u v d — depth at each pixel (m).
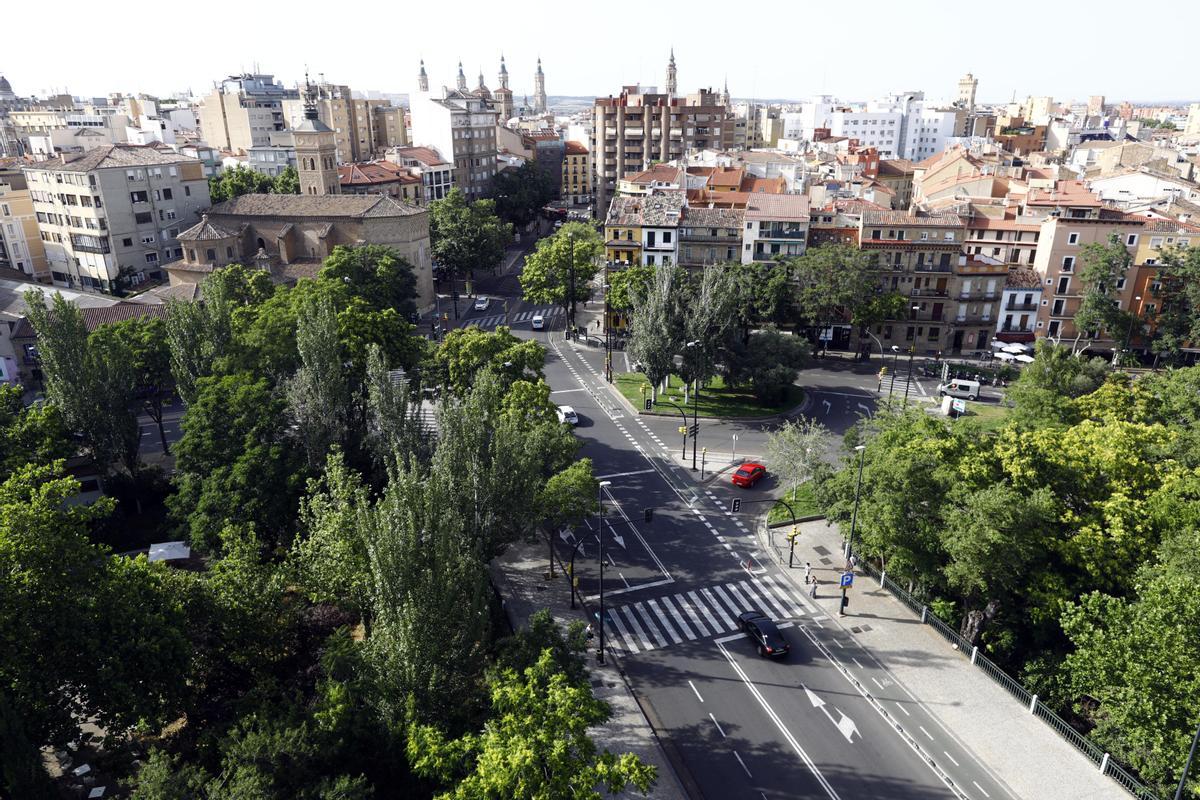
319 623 47.44
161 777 30.17
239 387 61.47
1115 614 40.97
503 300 145.25
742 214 120.25
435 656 36.72
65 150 161.25
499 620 53.38
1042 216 121.06
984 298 112.56
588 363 111.38
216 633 42.12
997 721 45.00
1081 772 41.09
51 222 131.00
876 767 41.66
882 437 60.44
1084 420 62.47
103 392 64.25
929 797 39.75
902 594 56.56
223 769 32.88
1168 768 38.84
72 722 37.03
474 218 144.88
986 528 47.28
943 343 114.62
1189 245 106.31
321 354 61.56
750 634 52.41
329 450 62.09
